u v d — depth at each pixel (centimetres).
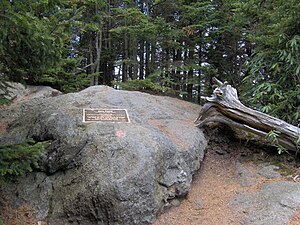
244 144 528
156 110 531
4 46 332
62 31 378
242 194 412
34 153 323
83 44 1064
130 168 364
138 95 589
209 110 516
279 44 563
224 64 872
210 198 413
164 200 379
